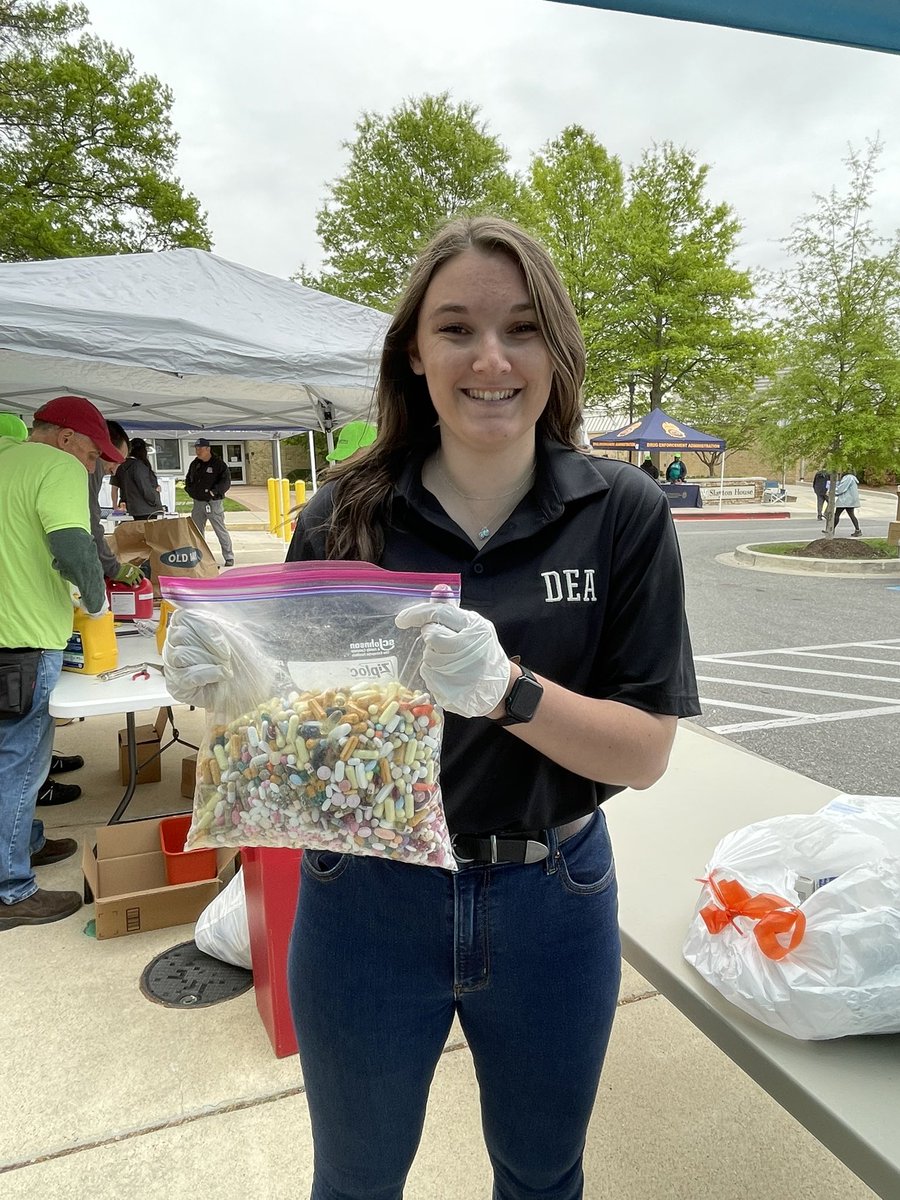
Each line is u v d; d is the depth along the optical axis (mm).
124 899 2469
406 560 1056
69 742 4219
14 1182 1605
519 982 1028
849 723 4648
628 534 1006
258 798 920
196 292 3379
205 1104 1807
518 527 1005
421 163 20938
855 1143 1026
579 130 21156
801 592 9188
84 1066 1922
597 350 21391
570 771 1031
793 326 11234
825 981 1172
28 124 14727
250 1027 2068
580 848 1068
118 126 15305
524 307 953
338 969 1036
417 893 1016
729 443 23297
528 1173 1128
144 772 3627
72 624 2740
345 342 3270
